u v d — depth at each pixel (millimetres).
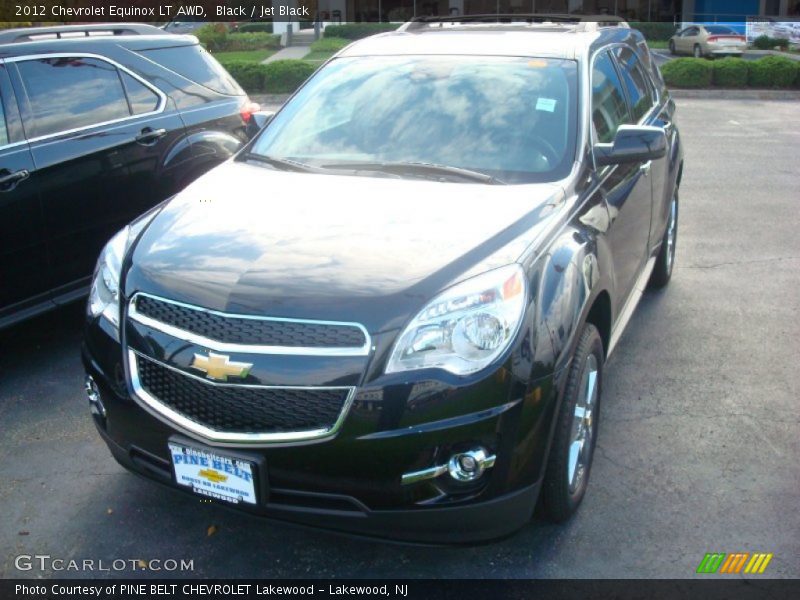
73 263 4945
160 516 3379
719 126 14562
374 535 2732
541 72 4020
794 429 4043
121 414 2967
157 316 2871
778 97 19281
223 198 3494
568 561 3098
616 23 5469
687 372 4664
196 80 5875
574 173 3545
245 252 2957
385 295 2658
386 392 2576
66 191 4844
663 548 3170
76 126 4992
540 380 2729
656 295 5895
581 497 3338
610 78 4441
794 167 10672
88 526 3316
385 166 3703
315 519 2723
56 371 4738
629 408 4254
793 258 6734
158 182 5398
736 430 4035
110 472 3695
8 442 3961
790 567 3064
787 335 5176
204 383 2719
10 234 4562
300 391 2621
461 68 4141
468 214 3148
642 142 3656
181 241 3119
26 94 4793
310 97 4332
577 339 2938
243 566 3090
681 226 7742
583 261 3107
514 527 2814
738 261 6660
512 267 2805
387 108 4031
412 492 2641
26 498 3500
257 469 2660
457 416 2602
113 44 5398
